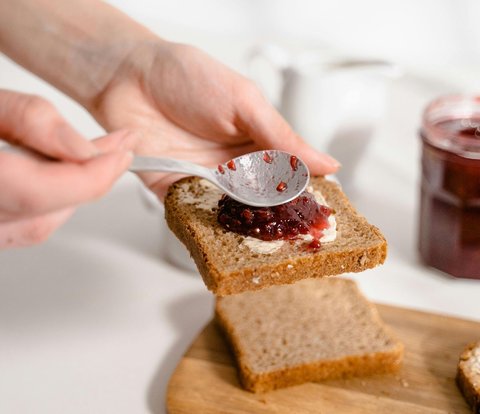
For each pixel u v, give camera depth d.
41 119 0.45
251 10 0.98
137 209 0.74
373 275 0.66
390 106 0.87
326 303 0.61
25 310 0.62
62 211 0.48
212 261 0.50
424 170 0.64
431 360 0.57
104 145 0.47
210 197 0.56
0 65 0.94
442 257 0.65
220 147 0.63
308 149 0.58
